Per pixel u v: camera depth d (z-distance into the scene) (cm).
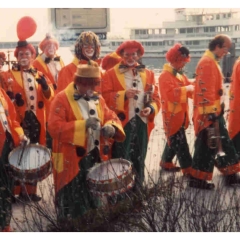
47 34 443
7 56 445
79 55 429
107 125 387
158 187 407
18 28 436
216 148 467
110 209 407
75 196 396
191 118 502
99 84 402
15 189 436
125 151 435
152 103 444
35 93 452
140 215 397
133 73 442
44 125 460
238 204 397
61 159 391
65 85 429
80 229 396
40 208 402
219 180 469
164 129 468
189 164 470
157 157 472
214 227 379
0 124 388
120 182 372
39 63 455
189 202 411
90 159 396
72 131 380
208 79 456
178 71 471
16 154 398
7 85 445
